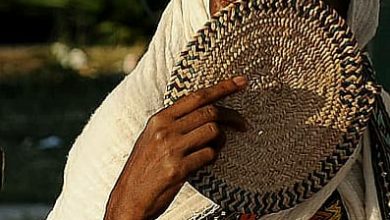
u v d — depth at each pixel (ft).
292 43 8.39
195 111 7.98
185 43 9.19
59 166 48.47
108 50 73.82
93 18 76.23
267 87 8.42
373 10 9.31
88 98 62.80
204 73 8.25
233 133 8.38
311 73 8.50
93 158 9.23
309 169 8.69
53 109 60.23
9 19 86.22
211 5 8.73
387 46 20.30
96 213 9.19
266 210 8.59
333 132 8.67
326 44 8.44
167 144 7.96
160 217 8.99
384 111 9.51
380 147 9.42
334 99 8.60
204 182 8.38
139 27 73.82
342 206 9.34
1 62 75.41
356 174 9.45
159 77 9.18
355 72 8.53
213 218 8.95
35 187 44.09
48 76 68.03
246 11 8.22
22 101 62.49
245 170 8.48
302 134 8.61
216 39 8.25
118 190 8.25
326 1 8.77
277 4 8.25
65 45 76.07
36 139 54.08
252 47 8.30
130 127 9.11
